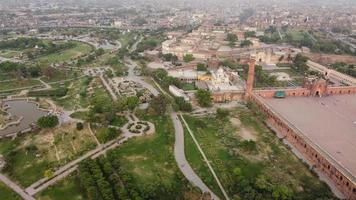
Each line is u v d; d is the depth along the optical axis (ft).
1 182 569.23
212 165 628.69
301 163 647.97
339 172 570.87
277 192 534.78
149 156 654.53
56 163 626.23
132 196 529.04
